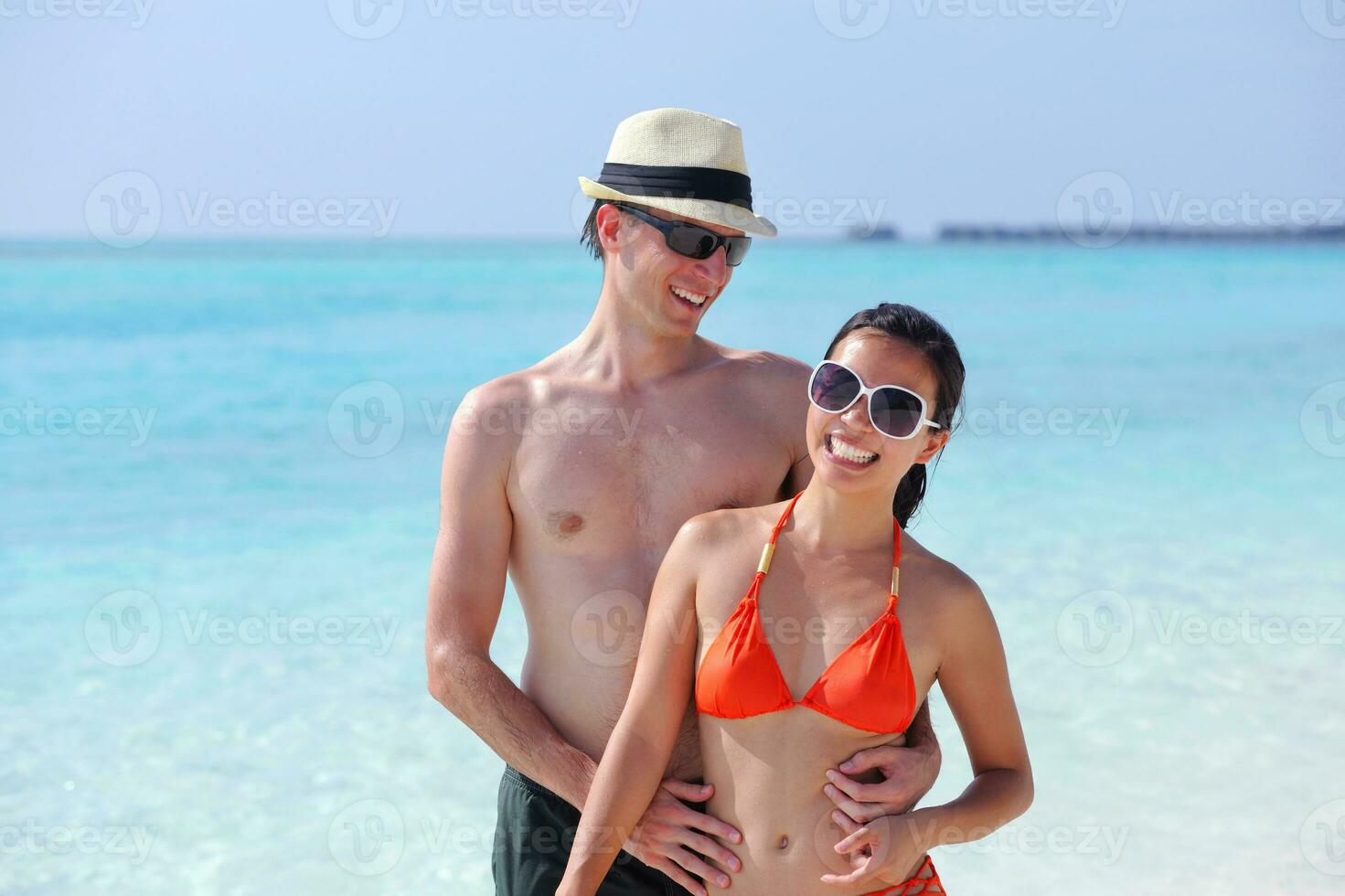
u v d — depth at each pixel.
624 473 2.81
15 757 4.91
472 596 2.78
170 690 5.58
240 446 11.24
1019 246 81.00
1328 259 67.50
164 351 18.73
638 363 2.89
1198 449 12.03
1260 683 5.69
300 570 7.39
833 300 31.39
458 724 5.36
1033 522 8.80
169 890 4.05
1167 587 7.15
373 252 72.38
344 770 4.92
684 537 2.51
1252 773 4.80
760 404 2.94
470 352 19.67
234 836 4.43
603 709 2.76
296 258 61.22
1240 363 19.98
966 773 5.05
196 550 7.74
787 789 2.36
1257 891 3.99
